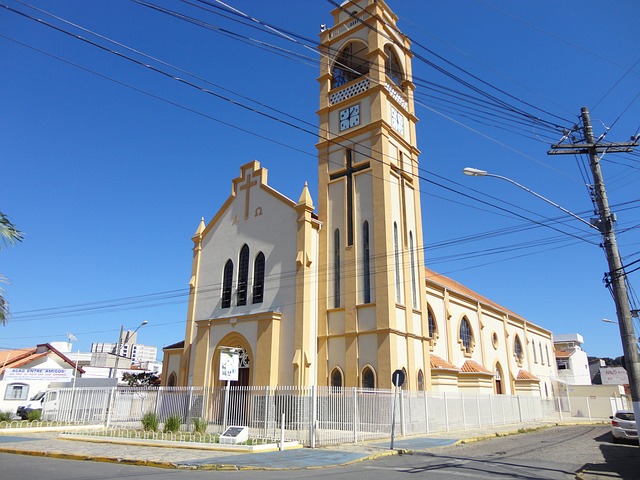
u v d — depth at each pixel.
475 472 13.77
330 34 36.12
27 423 26.77
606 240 15.78
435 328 36.69
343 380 27.39
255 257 31.72
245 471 13.89
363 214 29.95
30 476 12.16
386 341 26.48
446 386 32.22
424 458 17.16
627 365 14.83
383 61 32.75
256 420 23.12
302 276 28.62
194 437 20.41
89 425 26.94
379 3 34.12
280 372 27.67
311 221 30.17
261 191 32.78
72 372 45.56
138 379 55.06
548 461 16.47
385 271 27.73
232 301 31.73
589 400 48.25
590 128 17.09
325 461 15.70
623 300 15.19
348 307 28.39
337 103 33.78
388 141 31.38
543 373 58.28
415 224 32.88
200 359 31.39
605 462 16.28
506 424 34.59
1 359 44.00
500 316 49.53
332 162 32.72
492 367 45.16
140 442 19.55
